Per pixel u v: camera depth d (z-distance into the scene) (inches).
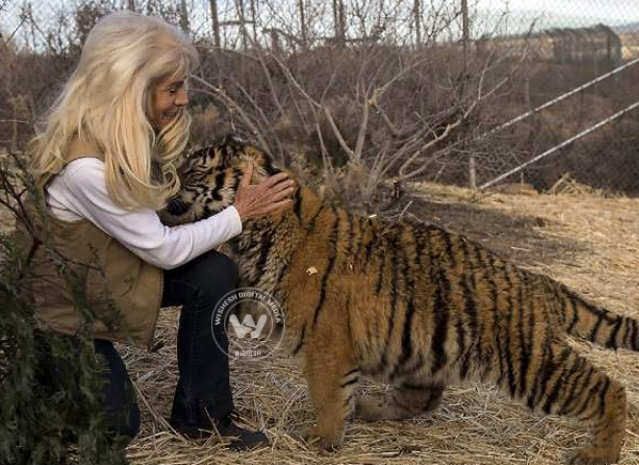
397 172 311.0
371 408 161.3
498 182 390.6
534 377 144.5
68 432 109.3
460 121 276.5
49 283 119.5
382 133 291.3
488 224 321.4
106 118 117.5
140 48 118.4
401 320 143.1
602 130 421.7
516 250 288.8
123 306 125.6
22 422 104.9
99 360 113.1
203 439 145.3
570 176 418.9
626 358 195.5
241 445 144.3
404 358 145.6
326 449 145.9
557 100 392.5
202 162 147.2
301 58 299.0
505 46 352.2
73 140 119.5
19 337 101.9
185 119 130.1
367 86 299.1
